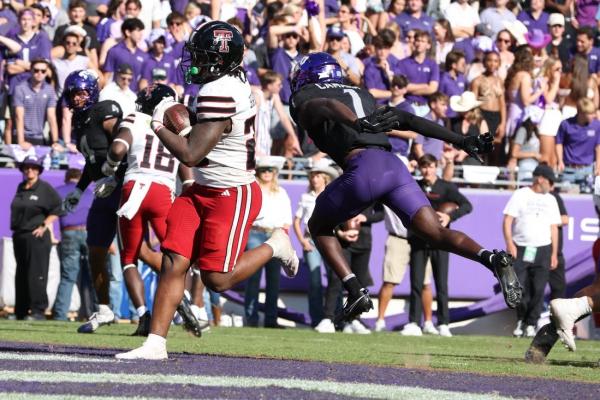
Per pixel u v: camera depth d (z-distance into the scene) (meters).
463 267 38.84
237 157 16.72
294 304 38.31
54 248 36.84
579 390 14.64
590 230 39.31
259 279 36.50
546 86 41.66
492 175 39.56
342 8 43.19
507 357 21.98
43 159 37.19
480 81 40.59
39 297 34.88
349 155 17.73
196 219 16.84
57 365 15.20
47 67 37.97
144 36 41.38
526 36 44.88
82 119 25.17
